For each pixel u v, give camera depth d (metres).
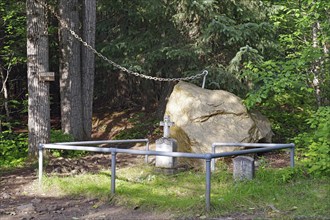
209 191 5.47
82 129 12.80
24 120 16.89
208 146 9.01
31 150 9.81
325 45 10.38
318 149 7.09
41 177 7.12
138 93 17.53
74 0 12.42
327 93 10.88
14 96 16.55
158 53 13.07
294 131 12.26
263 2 12.44
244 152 6.16
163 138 8.20
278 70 9.82
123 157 10.46
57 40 15.41
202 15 12.57
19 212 5.76
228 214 5.35
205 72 10.43
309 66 10.58
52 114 18.22
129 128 15.07
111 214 5.65
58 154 9.98
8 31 12.93
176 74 14.10
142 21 13.88
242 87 12.35
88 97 12.94
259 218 5.12
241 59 12.20
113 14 14.80
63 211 5.82
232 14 12.82
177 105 9.76
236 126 9.48
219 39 12.66
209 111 9.45
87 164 9.22
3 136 11.34
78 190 6.70
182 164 8.81
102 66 15.55
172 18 13.23
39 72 9.77
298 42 11.53
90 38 12.78
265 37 12.37
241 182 6.74
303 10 10.22
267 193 6.12
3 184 7.43
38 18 9.72
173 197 6.20
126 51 13.60
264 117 10.79
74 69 12.46
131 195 6.25
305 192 6.11
